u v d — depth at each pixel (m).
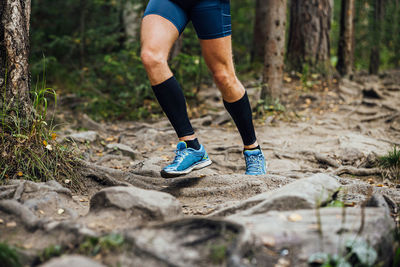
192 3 2.30
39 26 9.97
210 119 5.67
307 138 4.82
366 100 6.39
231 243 1.47
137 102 6.41
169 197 1.94
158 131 4.94
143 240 1.50
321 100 6.73
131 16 8.61
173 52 6.58
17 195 2.09
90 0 9.61
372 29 9.77
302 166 3.76
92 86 7.19
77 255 1.51
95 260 1.48
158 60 2.24
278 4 5.85
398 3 10.20
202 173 2.95
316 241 1.55
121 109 6.38
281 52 5.98
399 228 1.85
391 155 3.55
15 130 2.59
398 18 10.23
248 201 1.98
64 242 1.61
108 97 6.76
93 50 8.67
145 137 4.77
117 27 8.70
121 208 1.86
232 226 1.58
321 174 2.15
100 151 4.12
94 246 1.54
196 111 6.18
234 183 2.59
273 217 1.72
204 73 7.41
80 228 1.63
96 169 2.78
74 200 2.32
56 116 5.68
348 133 4.98
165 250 1.46
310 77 7.68
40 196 2.09
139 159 3.95
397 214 2.09
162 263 1.41
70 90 7.26
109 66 6.94
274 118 5.69
